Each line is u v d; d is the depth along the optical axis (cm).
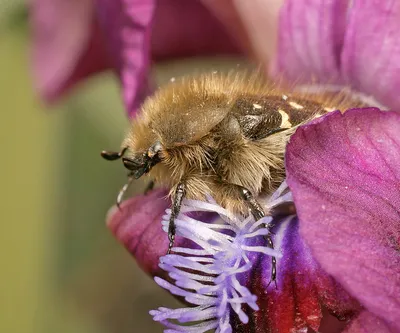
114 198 11
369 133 7
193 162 7
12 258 11
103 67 10
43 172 11
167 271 7
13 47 10
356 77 8
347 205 7
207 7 9
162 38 9
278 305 7
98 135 11
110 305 12
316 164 7
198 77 7
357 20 8
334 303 7
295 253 7
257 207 7
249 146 7
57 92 10
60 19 10
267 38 9
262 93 7
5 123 11
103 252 12
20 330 11
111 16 8
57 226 11
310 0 8
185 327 7
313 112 7
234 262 7
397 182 7
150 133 7
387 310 6
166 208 7
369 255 6
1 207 11
